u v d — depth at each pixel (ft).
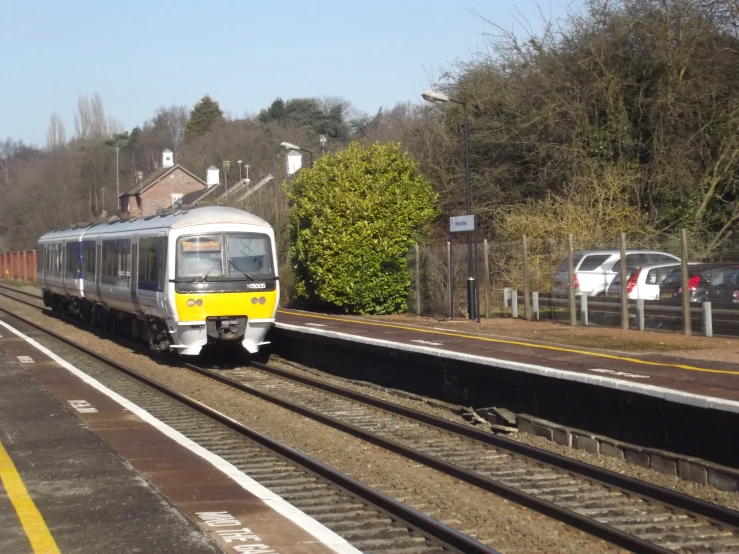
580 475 30.04
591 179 84.84
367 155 87.71
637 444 34.55
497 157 102.22
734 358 46.62
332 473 29.32
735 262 56.80
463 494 28.25
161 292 59.88
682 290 59.00
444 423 38.83
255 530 21.94
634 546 22.13
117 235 73.92
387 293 85.35
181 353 59.93
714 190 82.28
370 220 84.64
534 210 86.48
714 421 30.50
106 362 60.64
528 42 100.42
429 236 93.56
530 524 24.75
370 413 43.57
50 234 111.14
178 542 20.83
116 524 22.34
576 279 69.21
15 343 74.54
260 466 31.89
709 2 85.46
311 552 20.27
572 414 38.45
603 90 89.35
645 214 82.53
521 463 32.40
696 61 84.53
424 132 111.65
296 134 281.54
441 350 47.88
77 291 90.27
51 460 30.17
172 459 30.30
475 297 74.33
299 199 89.86
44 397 45.14
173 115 387.96
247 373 59.26
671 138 84.17
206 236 59.52
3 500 24.79
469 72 105.60
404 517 24.67
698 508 25.27
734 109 80.33
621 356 46.78
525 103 98.17
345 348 57.47
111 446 32.58
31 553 20.01
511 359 45.75
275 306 61.05
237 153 284.20
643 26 87.56
